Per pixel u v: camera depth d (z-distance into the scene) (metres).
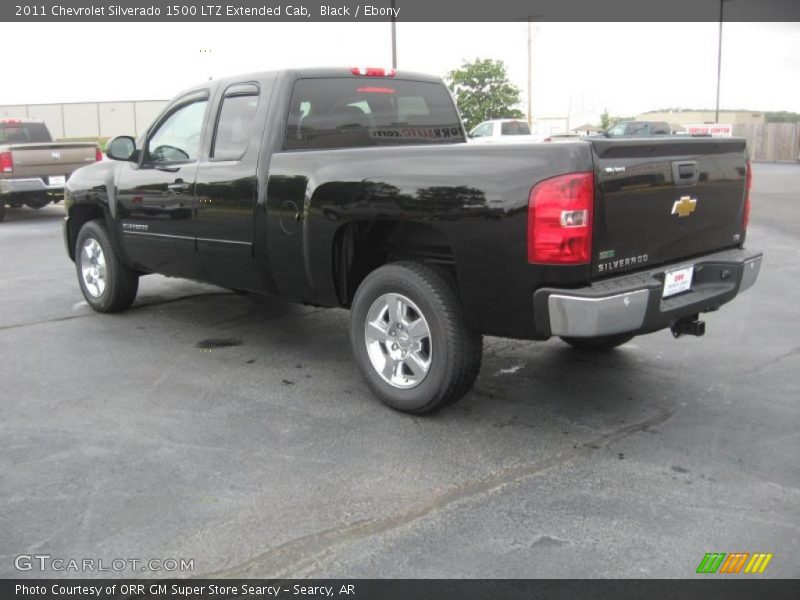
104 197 6.54
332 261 4.68
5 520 3.31
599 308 3.64
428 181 4.06
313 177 4.64
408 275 4.28
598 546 3.08
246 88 5.27
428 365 4.30
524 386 4.97
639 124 31.77
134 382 5.12
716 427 4.28
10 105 40.66
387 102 5.64
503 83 33.62
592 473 3.72
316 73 5.20
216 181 5.32
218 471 3.77
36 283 8.48
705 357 5.54
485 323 4.04
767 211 14.84
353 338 4.66
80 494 3.54
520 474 3.72
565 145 3.65
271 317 6.87
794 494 3.49
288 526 3.25
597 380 5.07
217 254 5.48
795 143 39.91
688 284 4.33
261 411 4.58
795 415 4.43
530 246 3.74
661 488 3.56
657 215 4.07
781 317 6.65
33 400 4.79
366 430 4.28
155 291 7.99
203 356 5.71
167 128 5.98
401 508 3.39
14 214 15.90
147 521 3.29
